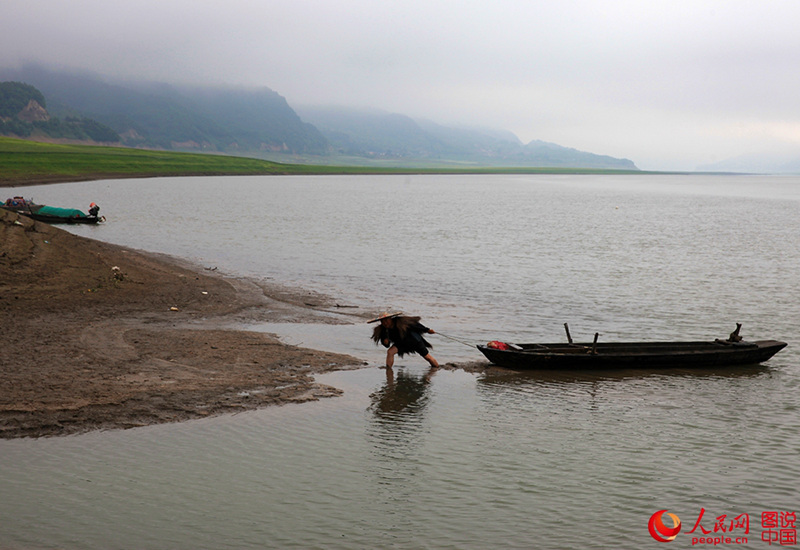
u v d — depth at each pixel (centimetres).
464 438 1197
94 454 1077
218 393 1373
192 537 845
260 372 1530
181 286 2533
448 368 1658
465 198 11762
